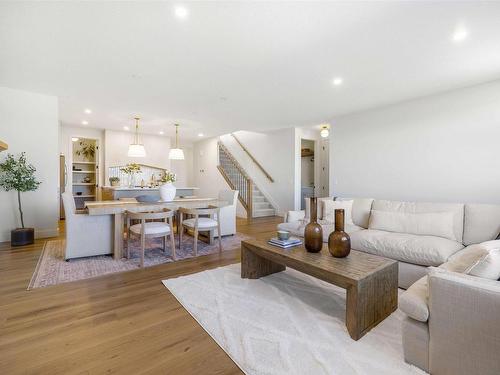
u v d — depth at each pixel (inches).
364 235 115.0
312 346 64.0
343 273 71.7
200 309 81.7
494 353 45.4
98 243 135.2
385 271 76.9
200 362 58.9
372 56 107.7
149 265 124.0
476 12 78.7
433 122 152.4
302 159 331.0
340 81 134.6
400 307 58.1
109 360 59.1
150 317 77.7
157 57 110.5
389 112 173.3
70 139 265.0
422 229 113.0
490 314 45.8
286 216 160.2
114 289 96.7
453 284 50.1
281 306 84.0
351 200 151.8
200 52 105.8
